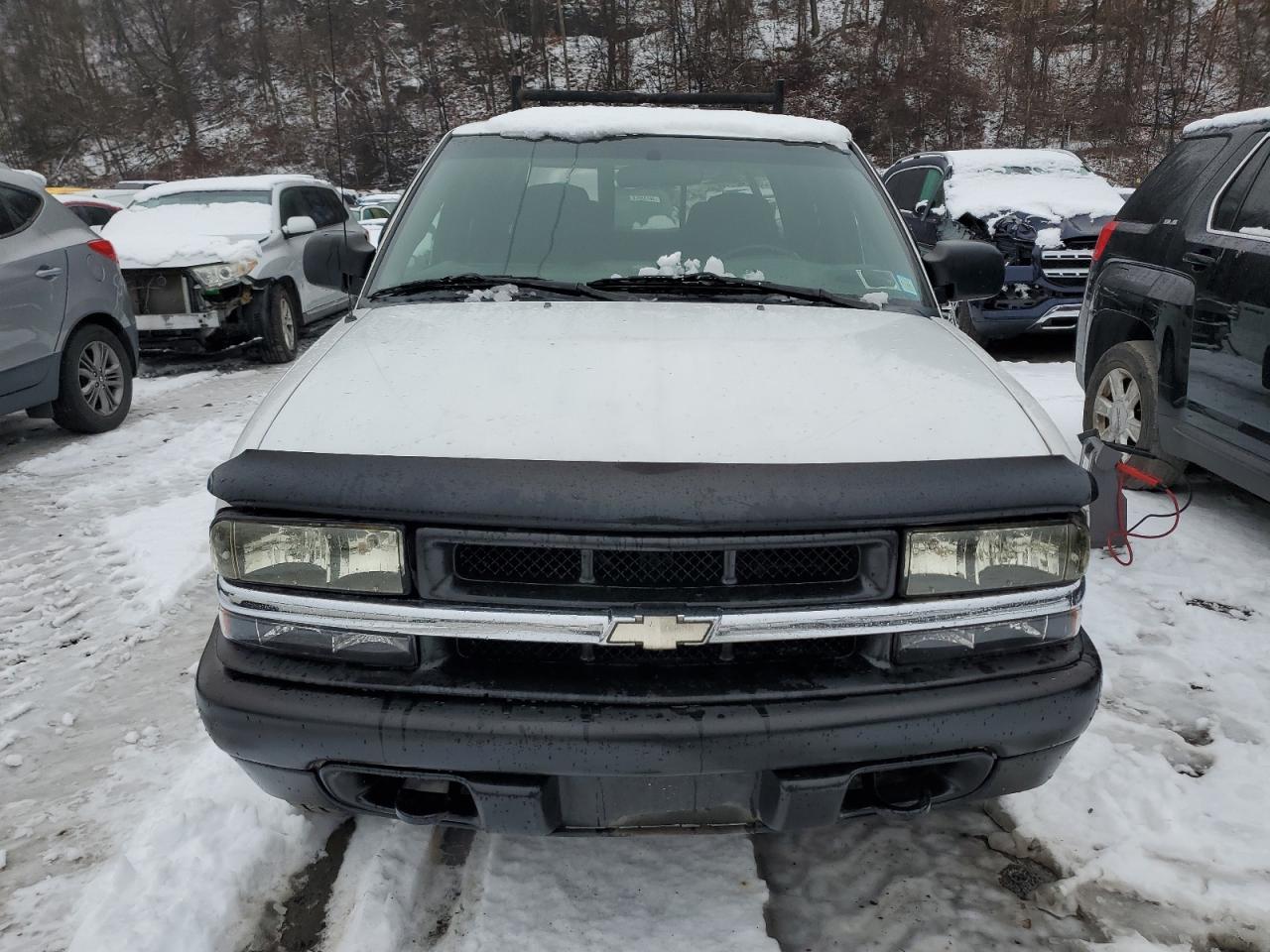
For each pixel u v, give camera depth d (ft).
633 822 5.47
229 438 18.90
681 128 9.61
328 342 7.00
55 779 8.08
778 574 5.17
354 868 6.74
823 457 5.22
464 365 6.26
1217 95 111.45
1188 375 12.48
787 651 5.39
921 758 5.32
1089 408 15.28
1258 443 11.10
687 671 5.21
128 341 20.22
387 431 5.44
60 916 6.45
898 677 5.27
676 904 6.39
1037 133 112.06
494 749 5.03
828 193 9.15
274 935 6.23
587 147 9.41
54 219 18.39
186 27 156.35
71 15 157.17
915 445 5.39
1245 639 10.09
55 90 155.43
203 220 26.94
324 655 5.31
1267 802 7.43
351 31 146.20
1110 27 118.42
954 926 6.26
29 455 18.19
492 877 6.64
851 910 6.40
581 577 5.05
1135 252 14.01
